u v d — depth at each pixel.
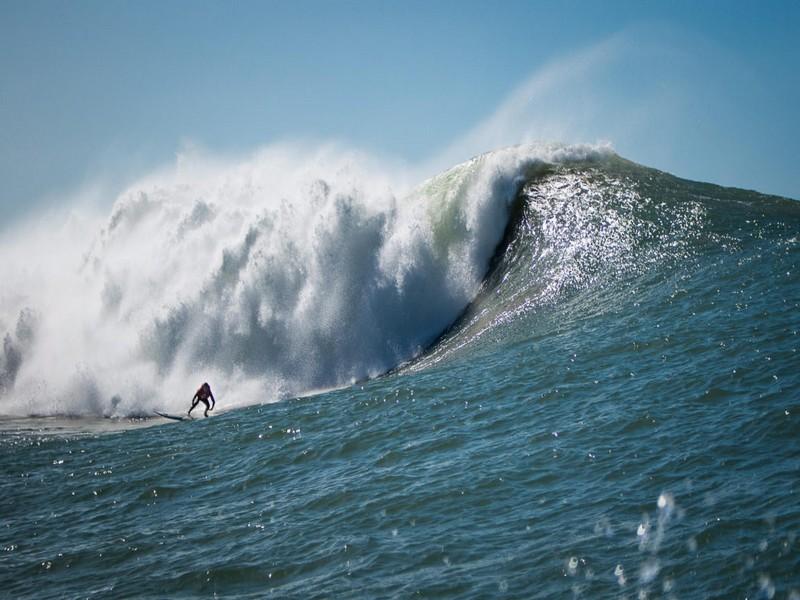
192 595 39.03
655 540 36.41
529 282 94.50
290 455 59.88
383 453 55.88
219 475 58.47
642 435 49.03
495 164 112.56
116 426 84.44
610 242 95.19
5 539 50.28
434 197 108.38
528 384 64.00
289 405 76.69
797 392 49.91
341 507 47.22
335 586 37.44
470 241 105.44
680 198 103.00
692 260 85.19
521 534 39.56
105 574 43.00
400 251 101.31
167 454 66.00
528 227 103.94
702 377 56.19
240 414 77.69
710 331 65.12
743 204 100.62
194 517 50.25
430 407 64.19
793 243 83.31
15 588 42.44
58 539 49.38
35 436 80.25
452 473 49.12
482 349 81.31
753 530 35.38
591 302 83.19
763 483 39.62
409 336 97.12
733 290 73.62
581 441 50.16
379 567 38.69
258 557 42.19
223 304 98.38
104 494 57.81
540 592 34.03
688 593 32.09
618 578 34.00
